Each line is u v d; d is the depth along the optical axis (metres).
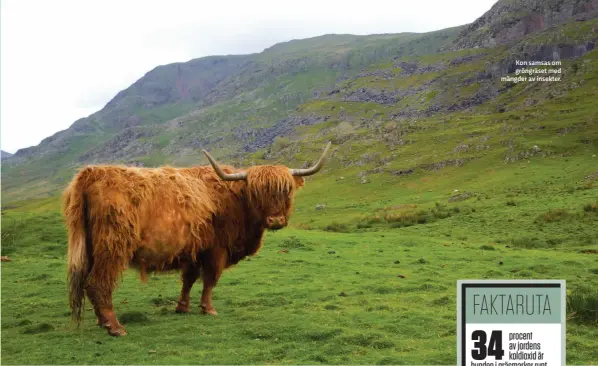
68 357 8.45
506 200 44.22
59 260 20.00
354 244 25.66
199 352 8.73
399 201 61.81
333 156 112.62
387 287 14.46
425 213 43.12
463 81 194.50
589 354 8.84
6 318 11.41
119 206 9.59
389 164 89.06
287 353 8.76
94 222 9.55
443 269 18.33
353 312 11.48
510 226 33.81
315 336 9.62
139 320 10.80
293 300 12.99
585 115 87.50
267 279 16.06
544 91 130.50
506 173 64.62
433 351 8.84
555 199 41.25
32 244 22.61
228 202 11.15
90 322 10.95
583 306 10.82
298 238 26.61
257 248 11.95
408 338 9.66
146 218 9.91
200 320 10.91
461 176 71.00
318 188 85.56
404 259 20.72
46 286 15.13
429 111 178.62
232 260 11.89
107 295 9.66
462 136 96.31
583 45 168.75
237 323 10.61
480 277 16.70
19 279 16.23
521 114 102.69
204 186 10.98
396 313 11.33
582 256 21.56
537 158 68.75
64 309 12.34
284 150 139.88
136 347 8.98
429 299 13.01
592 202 36.22
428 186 71.06
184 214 10.32
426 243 26.62
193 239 10.55
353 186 81.88
